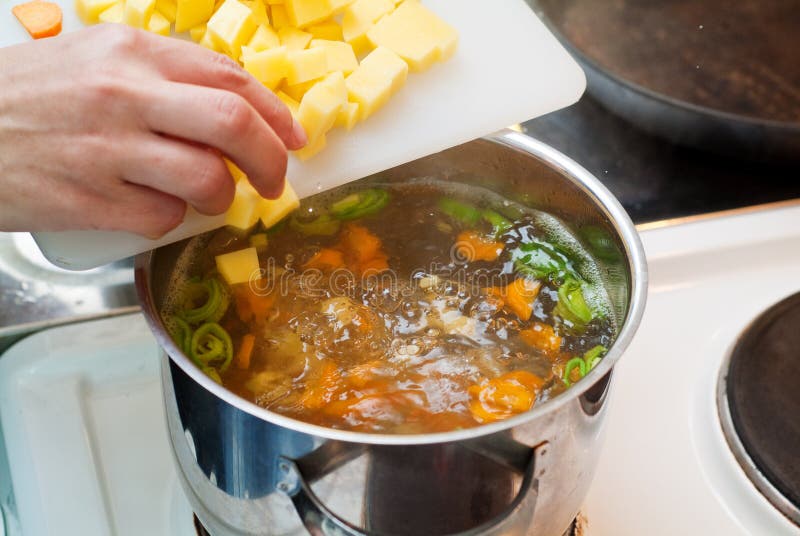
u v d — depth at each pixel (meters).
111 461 0.70
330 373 0.59
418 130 0.69
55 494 0.67
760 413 0.70
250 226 0.64
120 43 0.53
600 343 0.61
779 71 1.01
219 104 0.51
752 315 0.80
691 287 0.82
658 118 0.92
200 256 0.66
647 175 0.93
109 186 0.55
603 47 1.02
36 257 0.83
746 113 0.96
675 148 0.96
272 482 0.49
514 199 0.71
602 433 0.54
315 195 0.71
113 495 0.68
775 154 0.91
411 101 0.71
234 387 0.59
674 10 1.08
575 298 0.64
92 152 0.53
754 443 0.69
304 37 0.71
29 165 0.55
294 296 0.64
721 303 0.81
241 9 0.67
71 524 0.65
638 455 0.70
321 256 0.67
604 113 0.99
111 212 0.56
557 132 0.96
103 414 0.73
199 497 0.57
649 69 1.00
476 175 0.72
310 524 0.50
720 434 0.71
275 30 0.72
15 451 0.69
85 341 0.77
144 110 0.51
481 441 0.45
